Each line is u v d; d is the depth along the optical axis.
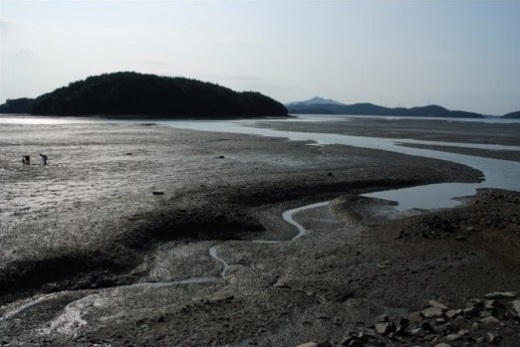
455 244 17.14
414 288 13.34
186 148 44.03
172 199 21.91
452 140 61.97
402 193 27.73
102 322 11.39
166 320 11.34
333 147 48.00
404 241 17.69
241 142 50.94
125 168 31.36
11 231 16.39
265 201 23.97
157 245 16.86
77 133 61.19
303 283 13.83
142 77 141.75
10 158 35.00
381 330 10.65
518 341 10.16
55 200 21.52
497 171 36.31
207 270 15.12
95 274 14.17
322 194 26.39
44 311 11.98
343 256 16.19
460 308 11.93
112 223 17.70
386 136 67.94
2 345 10.30
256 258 16.16
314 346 9.92
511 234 18.09
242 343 10.38
